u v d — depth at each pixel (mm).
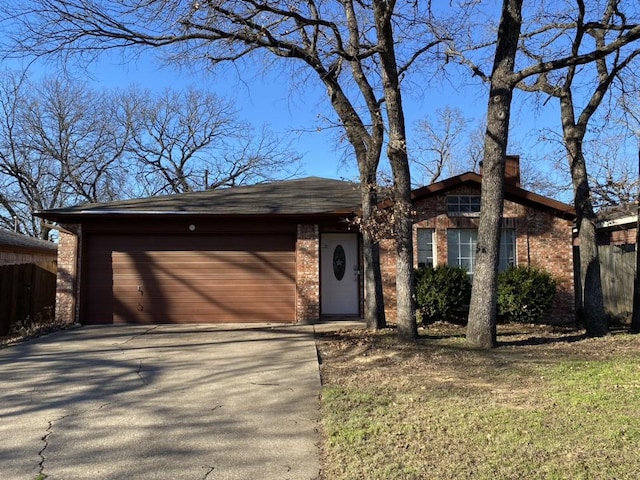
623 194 10961
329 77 11195
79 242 13016
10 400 6445
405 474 4078
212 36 10102
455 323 12633
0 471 4395
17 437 5195
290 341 10148
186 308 13227
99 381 7305
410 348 9062
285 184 16953
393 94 9758
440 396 6188
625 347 9164
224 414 5844
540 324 12883
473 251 13617
